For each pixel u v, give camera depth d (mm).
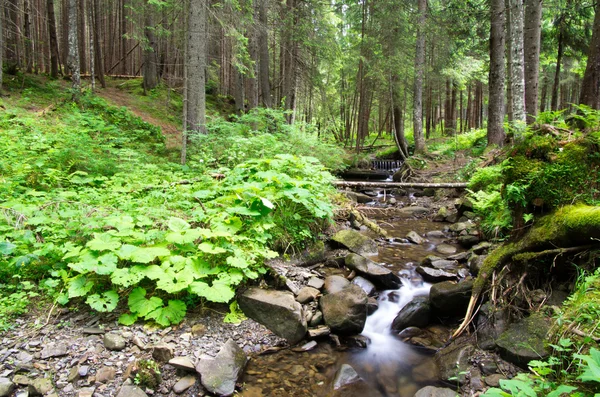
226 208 5066
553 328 3037
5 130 7805
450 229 7641
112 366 3164
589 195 3812
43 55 18344
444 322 4254
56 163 6820
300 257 5418
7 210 4328
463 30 16453
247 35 13914
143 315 3682
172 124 14641
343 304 4188
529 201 4020
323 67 20906
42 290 3926
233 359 3402
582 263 3529
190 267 4035
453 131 25797
